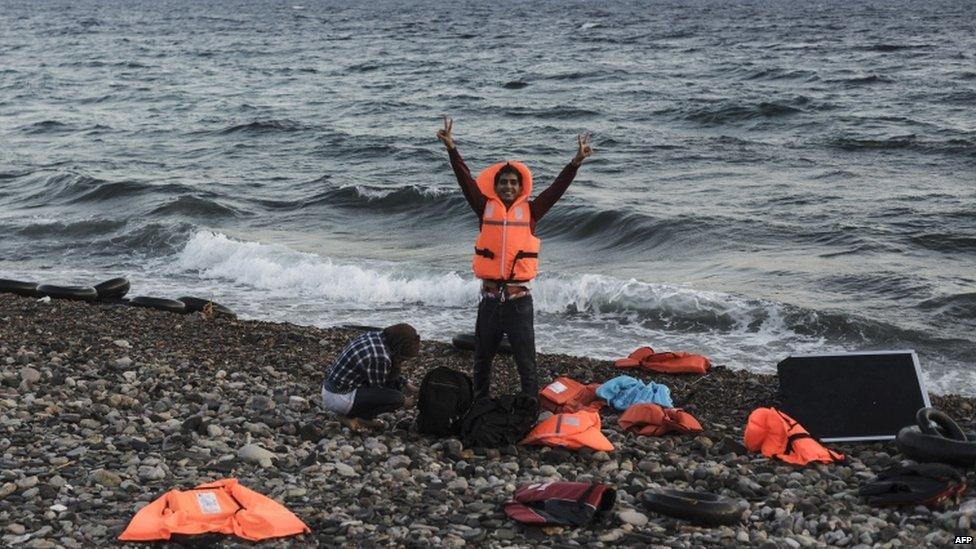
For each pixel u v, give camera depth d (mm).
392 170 30922
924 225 20984
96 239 20906
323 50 87125
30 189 27922
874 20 122500
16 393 9469
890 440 8602
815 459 8094
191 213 24297
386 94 51781
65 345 11688
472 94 50562
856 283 16844
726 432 9328
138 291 16984
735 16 141750
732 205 23766
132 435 8406
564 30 110750
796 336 14211
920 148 31125
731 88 49594
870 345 13883
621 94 48344
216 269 18391
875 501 7016
